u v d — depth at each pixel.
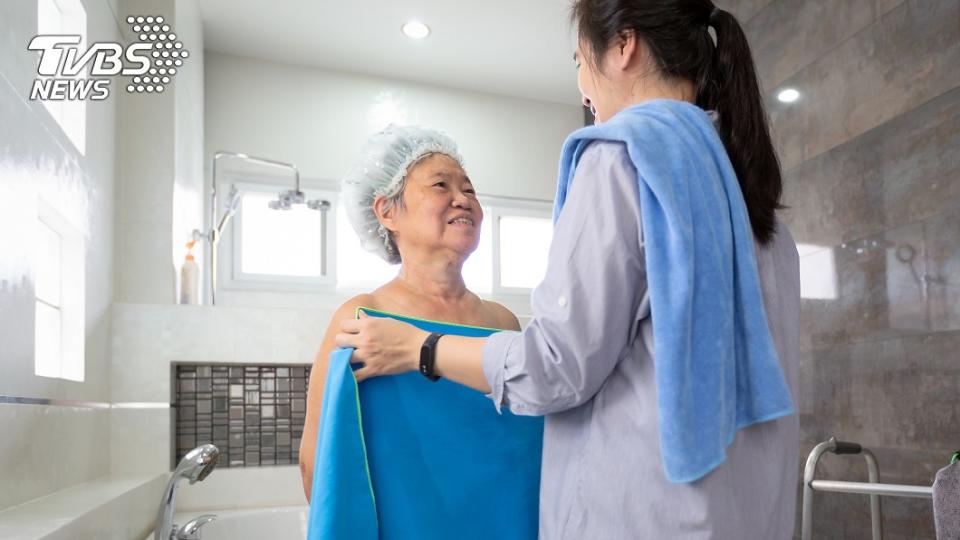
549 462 0.75
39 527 1.20
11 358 1.43
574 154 0.75
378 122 3.44
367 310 0.92
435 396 0.87
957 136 1.68
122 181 2.48
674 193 0.66
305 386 2.51
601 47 0.79
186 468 1.53
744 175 0.76
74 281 2.01
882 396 1.90
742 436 0.70
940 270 1.72
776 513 0.72
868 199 1.96
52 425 1.70
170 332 2.38
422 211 0.97
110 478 2.15
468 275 3.59
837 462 2.06
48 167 1.70
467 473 0.86
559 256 0.69
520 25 3.12
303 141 3.31
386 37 3.20
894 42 1.87
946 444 1.69
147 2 2.54
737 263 0.71
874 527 1.71
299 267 3.28
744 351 0.70
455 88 3.61
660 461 0.66
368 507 0.79
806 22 2.22
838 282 2.06
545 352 0.67
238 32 3.15
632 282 0.67
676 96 0.78
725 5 2.67
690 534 0.65
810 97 2.19
